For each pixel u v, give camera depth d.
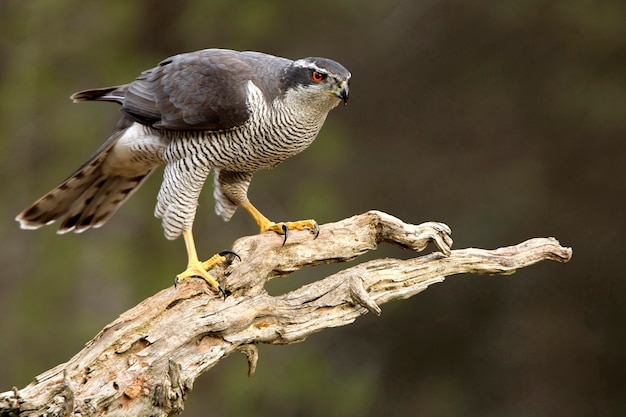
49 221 9.72
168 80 8.77
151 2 16.20
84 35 15.98
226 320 7.27
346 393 16.23
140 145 8.95
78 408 6.54
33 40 15.84
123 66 15.80
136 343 6.99
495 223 17.19
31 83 15.77
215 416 15.56
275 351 16.23
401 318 17.59
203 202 15.55
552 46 17.23
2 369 14.94
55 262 15.48
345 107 17.44
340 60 17.34
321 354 17.00
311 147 16.17
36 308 15.27
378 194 17.44
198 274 7.57
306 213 15.88
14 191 15.73
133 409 6.80
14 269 15.59
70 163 15.73
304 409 16.06
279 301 7.58
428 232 8.02
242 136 8.59
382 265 7.93
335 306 7.70
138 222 15.84
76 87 16.05
